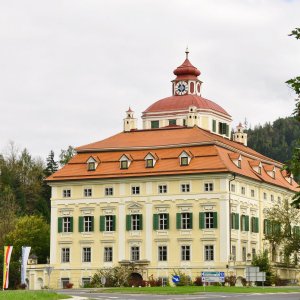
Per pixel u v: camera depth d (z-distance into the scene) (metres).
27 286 146.00
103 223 144.25
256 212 148.38
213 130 167.00
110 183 144.88
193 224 138.50
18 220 180.38
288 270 148.75
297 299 76.00
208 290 101.00
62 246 146.50
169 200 140.38
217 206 137.25
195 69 174.00
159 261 139.88
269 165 158.50
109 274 136.62
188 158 141.00
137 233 141.88
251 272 107.19
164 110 167.62
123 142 149.62
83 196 146.38
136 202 142.50
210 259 136.75
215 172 137.38
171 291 98.25
